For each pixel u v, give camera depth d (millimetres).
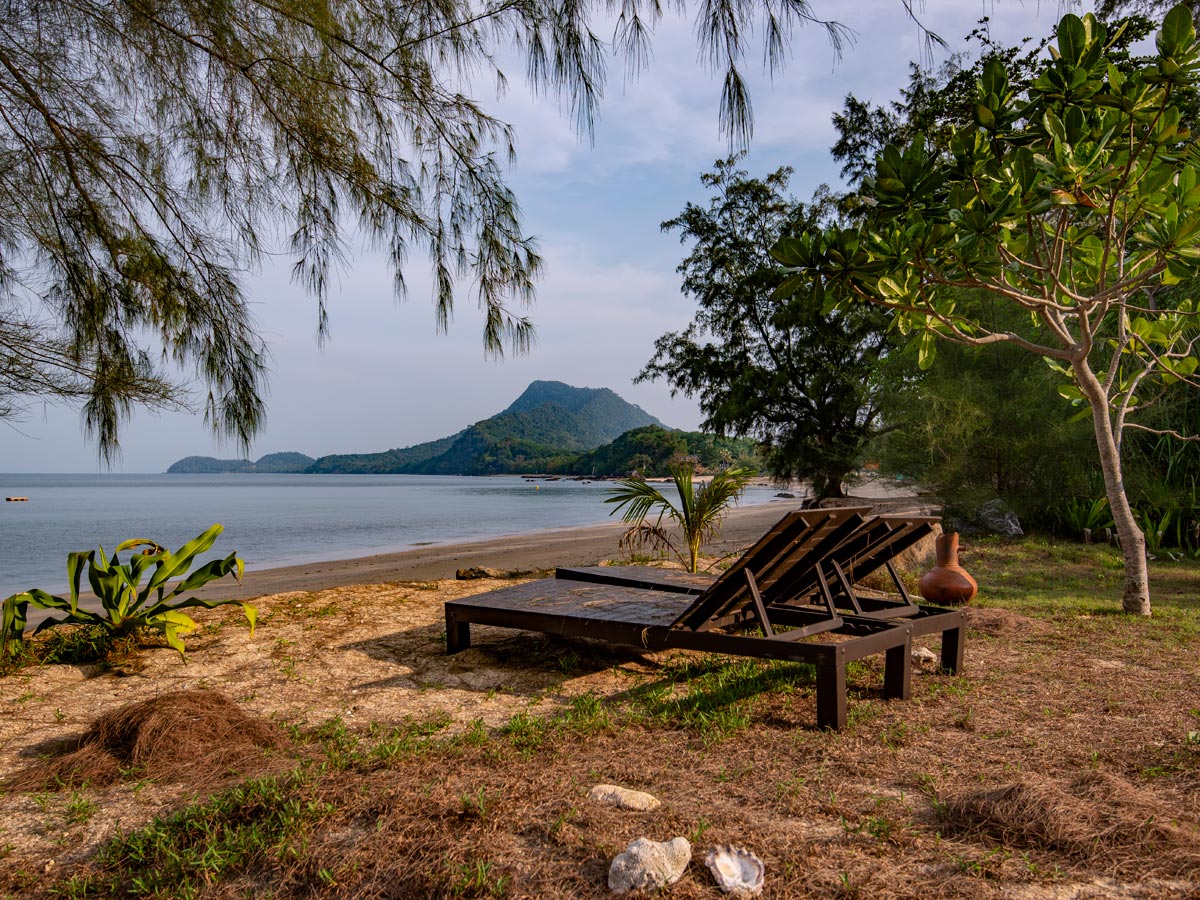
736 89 3156
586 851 2615
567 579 7359
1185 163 5953
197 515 47188
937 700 4539
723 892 2363
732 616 5473
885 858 2576
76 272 5086
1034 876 2420
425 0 4305
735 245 25531
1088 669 5219
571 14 3664
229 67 4660
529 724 4207
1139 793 2955
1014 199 5914
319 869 2578
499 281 5320
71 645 6016
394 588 9297
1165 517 12578
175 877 2646
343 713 4645
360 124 4969
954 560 7645
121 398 4906
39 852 2934
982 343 7449
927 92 19781
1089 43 5898
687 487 9656
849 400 22172
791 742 3822
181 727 3908
